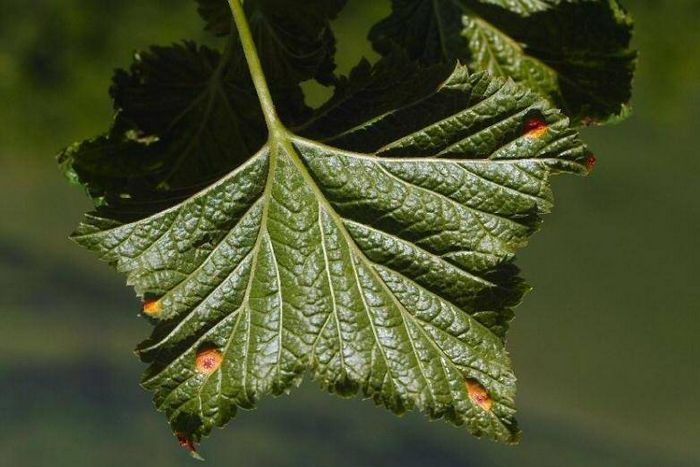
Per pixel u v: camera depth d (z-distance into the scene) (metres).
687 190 2.33
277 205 0.40
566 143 0.39
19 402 3.27
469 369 0.39
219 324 0.40
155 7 1.69
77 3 1.72
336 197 0.40
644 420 2.76
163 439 3.24
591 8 0.42
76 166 0.41
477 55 0.42
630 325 2.62
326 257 0.40
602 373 2.75
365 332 0.40
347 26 1.47
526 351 2.78
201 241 0.40
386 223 0.39
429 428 3.20
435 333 0.39
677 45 1.55
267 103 0.40
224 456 3.11
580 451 2.88
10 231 2.98
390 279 0.39
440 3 0.42
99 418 3.24
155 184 0.41
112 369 3.29
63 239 3.00
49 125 1.78
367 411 3.23
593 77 0.42
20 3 1.74
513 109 0.39
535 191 0.39
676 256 2.46
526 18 0.42
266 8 0.41
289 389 0.40
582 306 2.64
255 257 0.40
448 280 0.39
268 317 0.40
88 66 1.74
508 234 0.39
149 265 0.39
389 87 0.39
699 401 2.73
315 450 3.02
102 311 3.25
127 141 0.41
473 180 0.39
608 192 2.41
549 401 2.84
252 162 0.40
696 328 2.60
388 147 0.39
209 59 0.41
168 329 0.40
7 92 1.76
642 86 1.58
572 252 2.55
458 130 0.39
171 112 0.41
